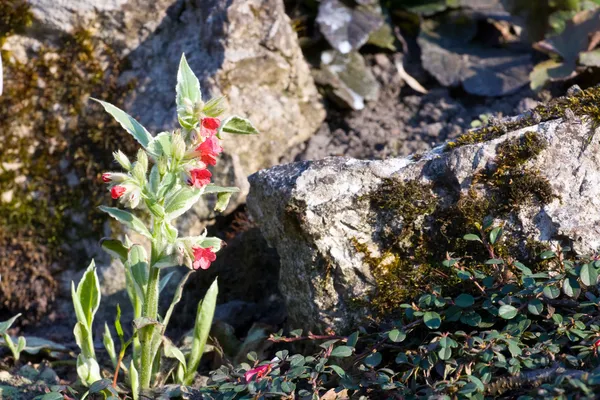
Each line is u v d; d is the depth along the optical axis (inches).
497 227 34.0
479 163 34.8
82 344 36.3
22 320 45.1
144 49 45.2
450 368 32.1
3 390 36.6
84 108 45.1
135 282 34.9
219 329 40.0
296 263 36.2
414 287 35.2
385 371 32.9
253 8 44.1
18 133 45.1
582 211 34.2
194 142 33.5
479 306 33.9
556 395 29.9
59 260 45.0
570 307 33.4
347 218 35.3
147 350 35.5
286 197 35.4
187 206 34.0
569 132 34.8
